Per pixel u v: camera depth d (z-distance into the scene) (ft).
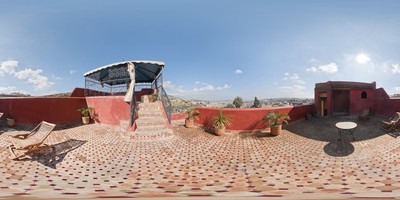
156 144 28.30
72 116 42.75
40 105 39.29
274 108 39.81
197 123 43.34
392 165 20.34
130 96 33.19
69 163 20.77
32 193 9.30
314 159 23.35
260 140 32.19
